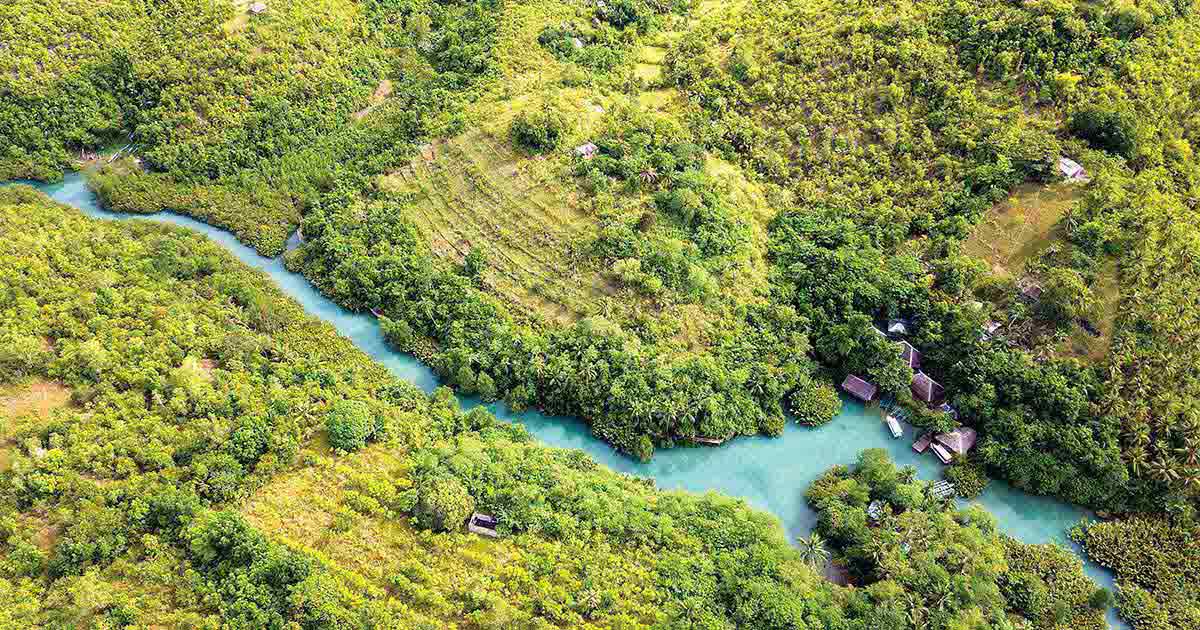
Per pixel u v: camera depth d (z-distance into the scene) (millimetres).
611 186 125500
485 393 111562
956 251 115312
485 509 94375
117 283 114312
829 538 96750
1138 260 106375
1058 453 100125
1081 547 96188
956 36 133375
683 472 105500
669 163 125625
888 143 127188
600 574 88375
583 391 108500
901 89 129500
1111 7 128250
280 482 95125
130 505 88312
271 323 117000
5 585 80062
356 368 112875
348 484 95438
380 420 102312
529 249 122812
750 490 103500
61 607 80062
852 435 108750
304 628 81438
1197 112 121438
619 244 118625
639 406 106125
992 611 86562
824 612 85625
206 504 91062
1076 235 110500
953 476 102312
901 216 120250
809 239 122688
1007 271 112562
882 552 91250
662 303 114250
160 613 81750
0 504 85562
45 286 109625
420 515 91812
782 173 129375
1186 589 90375
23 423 92625
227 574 84688
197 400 98625
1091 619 88188
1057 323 106438
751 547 92125
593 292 117438
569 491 96500
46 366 98562
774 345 113062
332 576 86188
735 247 119938
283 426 98625
